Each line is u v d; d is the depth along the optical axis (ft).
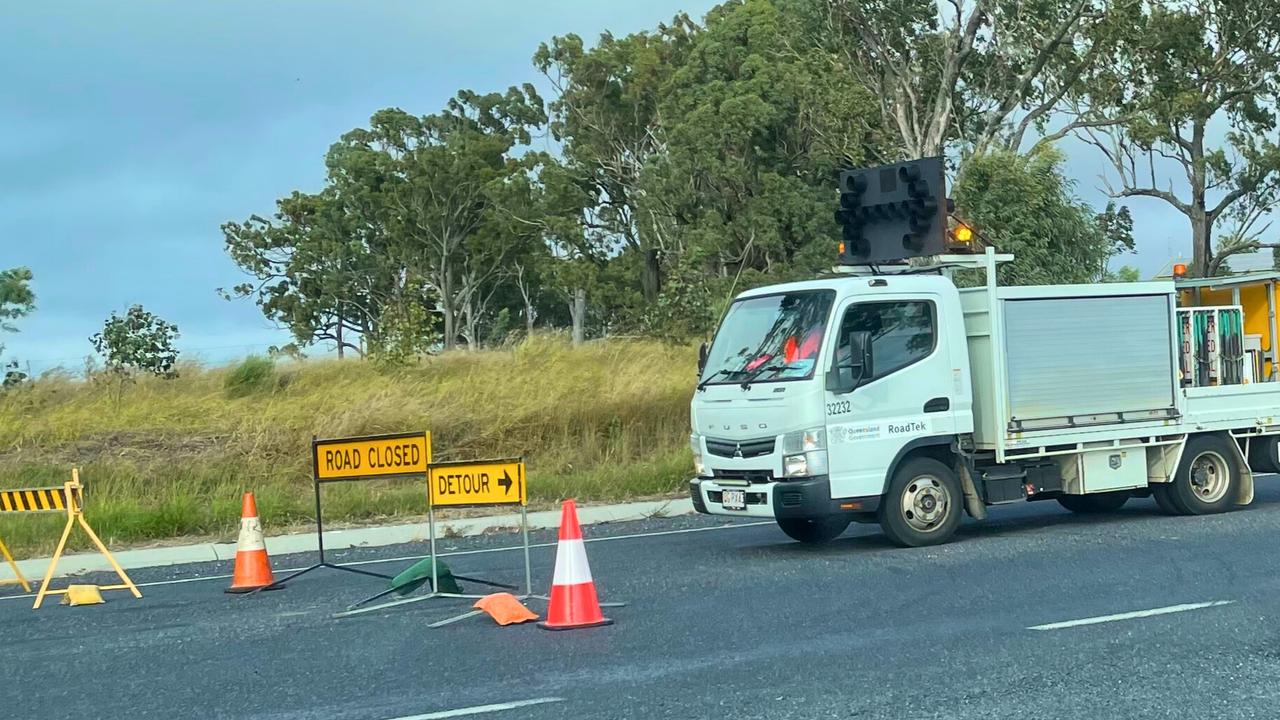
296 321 215.92
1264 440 48.06
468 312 212.02
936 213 43.14
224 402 74.79
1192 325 47.24
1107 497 49.08
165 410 72.33
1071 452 43.32
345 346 102.22
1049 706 22.15
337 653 28.32
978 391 42.75
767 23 151.84
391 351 85.10
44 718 23.72
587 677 25.05
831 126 138.72
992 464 42.60
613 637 28.81
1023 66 137.18
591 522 53.72
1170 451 45.93
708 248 147.64
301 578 40.93
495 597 31.63
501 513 54.85
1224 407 46.65
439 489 34.81
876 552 40.42
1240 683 23.45
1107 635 27.48
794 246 152.25
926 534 41.06
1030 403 42.68
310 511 54.90
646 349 85.56
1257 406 47.37
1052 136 139.95
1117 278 99.09
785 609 31.40
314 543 49.70
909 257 44.75
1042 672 24.45
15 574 44.78
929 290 41.55
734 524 51.26
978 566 36.78
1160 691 22.98
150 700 24.75
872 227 46.09
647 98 191.93
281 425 66.64
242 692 25.05
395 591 35.73
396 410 68.08
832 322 39.75
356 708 23.41
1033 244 95.04
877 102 140.46
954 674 24.45
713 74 156.46
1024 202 94.84
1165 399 45.29
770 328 41.32
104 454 63.62
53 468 60.39
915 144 137.18
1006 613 30.07
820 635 28.27
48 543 49.78
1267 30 134.41
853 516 41.50
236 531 52.19
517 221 202.59
